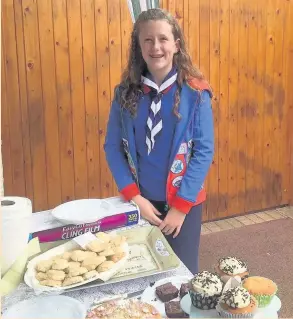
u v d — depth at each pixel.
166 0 3.21
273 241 3.43
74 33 3.05
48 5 2.95
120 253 1.39
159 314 1.11
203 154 1.78
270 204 4.02
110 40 3.15
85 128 3.22
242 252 3.27
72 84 3.12
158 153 1.80
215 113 3.58
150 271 1.35
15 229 1.31
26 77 2.99
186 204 1.76
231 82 3.58
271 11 3.59
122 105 1.82
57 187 3.22
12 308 1.17
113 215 1.64
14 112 3.00
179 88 1.75
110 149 1.91
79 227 1.58
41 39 2.97
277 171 3.97
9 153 3.04
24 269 1.34
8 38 2.89
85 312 1.13
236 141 3.72
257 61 3.64
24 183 3.12
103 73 3.18
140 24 1.72
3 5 2.84
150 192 1.86
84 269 1.30
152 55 1.70
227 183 3.79
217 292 1.12
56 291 1.24
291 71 3.79
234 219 3.85
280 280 2.87
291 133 3.95
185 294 1.20
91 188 3.33
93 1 3.06
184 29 3.31
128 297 1.24
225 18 3.44
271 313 1.10
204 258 3.18
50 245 1.48
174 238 1.84
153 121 1.77
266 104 3.77
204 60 3.44
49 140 3.14
